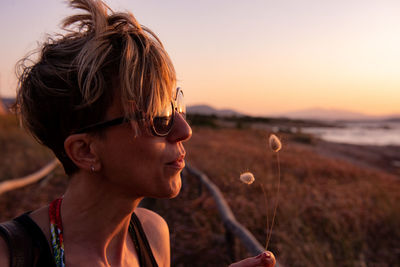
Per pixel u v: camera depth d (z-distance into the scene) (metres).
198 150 12.93
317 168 9.83
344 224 4.75
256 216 4.54
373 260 4.04
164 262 0.90
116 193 0.63
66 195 0.65
